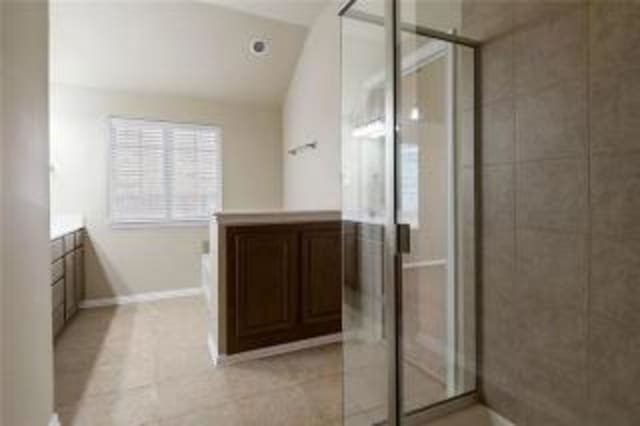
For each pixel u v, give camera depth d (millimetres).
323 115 3342
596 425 1275
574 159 1315
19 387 1276
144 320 3250
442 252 1893
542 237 1438
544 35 1401
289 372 2250
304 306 2598
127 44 3340
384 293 2062
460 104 1777
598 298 1258
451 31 1808
